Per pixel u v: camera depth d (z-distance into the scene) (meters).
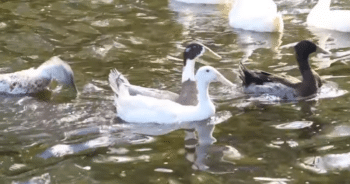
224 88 4.13
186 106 3.83
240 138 3.64
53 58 4.26
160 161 3.47
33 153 3.54
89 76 4.27
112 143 3.61
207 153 3.52
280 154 3.51
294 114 3.86
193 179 3.34
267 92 4.07
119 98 3.85
